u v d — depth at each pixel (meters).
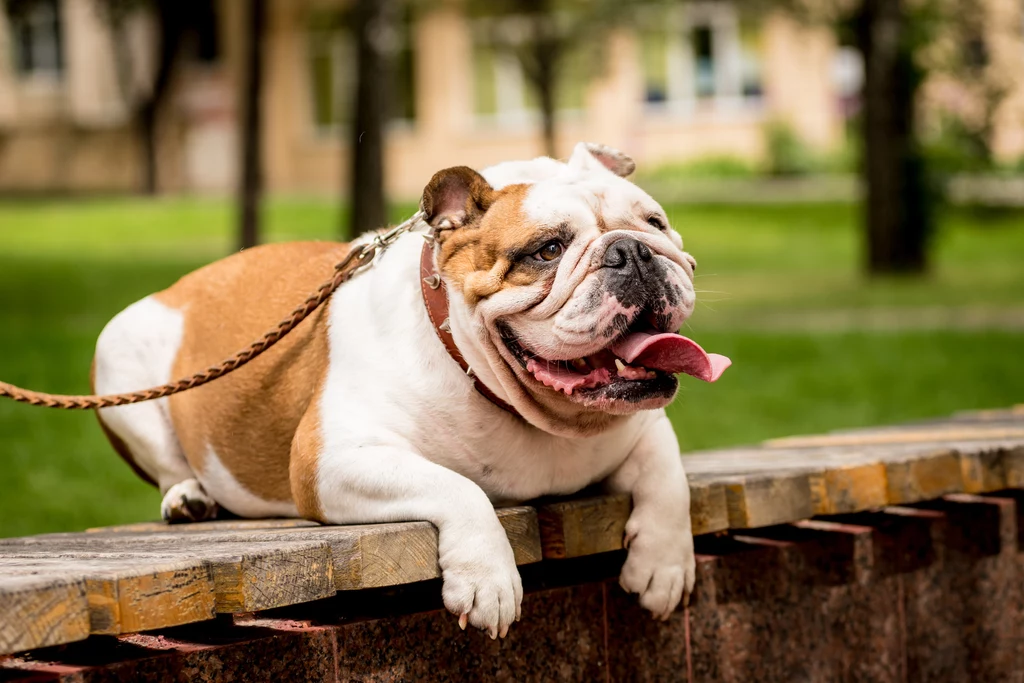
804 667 5.15
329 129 40.75
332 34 40.34
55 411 10.97
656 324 3.94
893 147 23.95
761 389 12.81
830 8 24.66
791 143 36.62
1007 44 26.09
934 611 5.65
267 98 40.91
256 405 4.78
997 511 5.91
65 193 41.84
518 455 4.33
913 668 5.55
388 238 4.68
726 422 11.15
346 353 4.45
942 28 24.84
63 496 8.16
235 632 3.91
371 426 4.27
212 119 41.75
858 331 16.55
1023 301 19.47
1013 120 27.98
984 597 5.86
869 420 11.18
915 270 24.11
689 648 4.77
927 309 18.95
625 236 3.94
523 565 4.64
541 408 4.19
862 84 24.41
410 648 4.04
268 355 4.78
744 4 28.38
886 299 20.33
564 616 4.43
